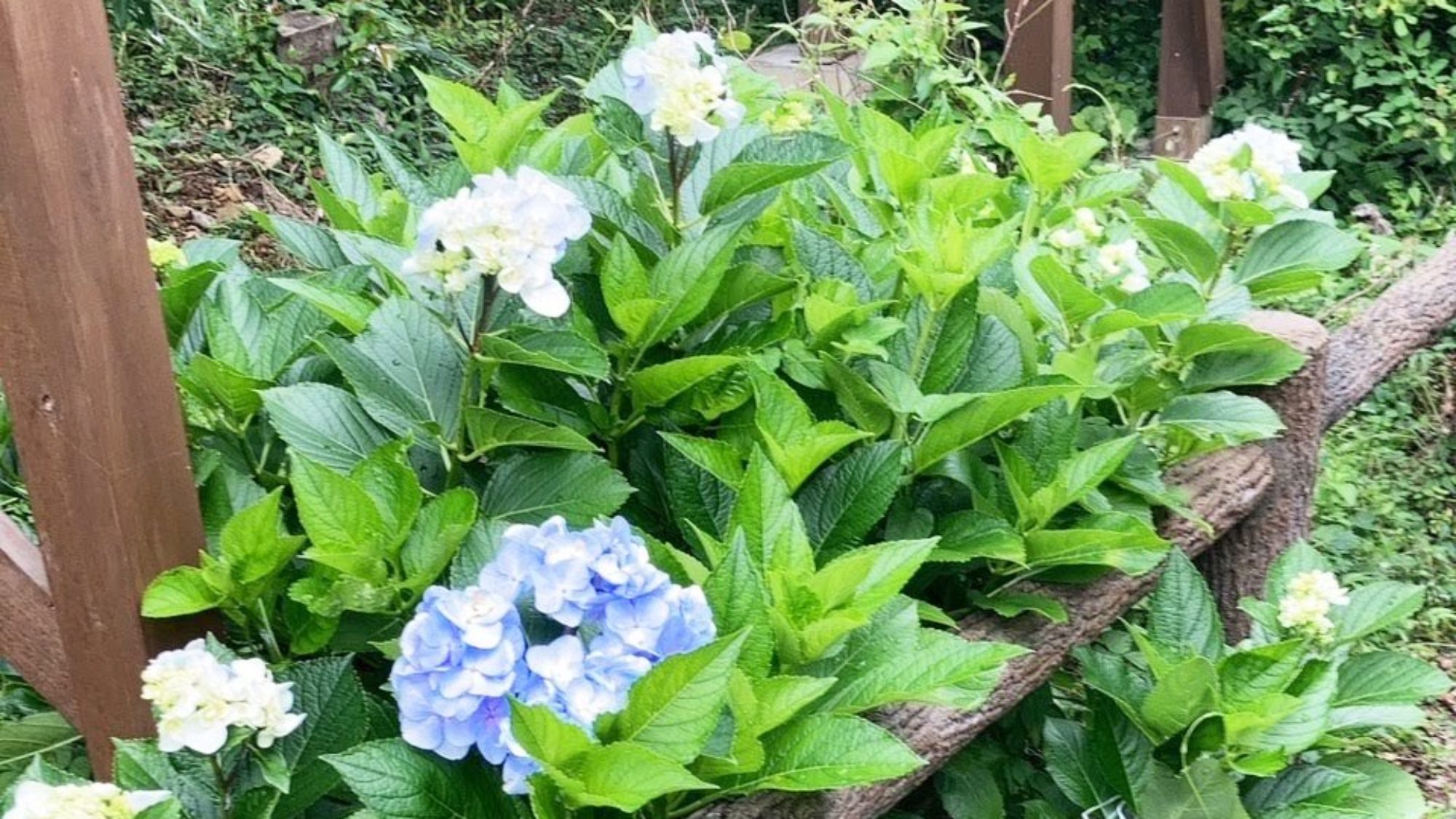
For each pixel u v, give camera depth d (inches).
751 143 80.0
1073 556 77.6
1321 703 77.4
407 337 69.6
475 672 51.4
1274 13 256.1
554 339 65.8
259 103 242.8
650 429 78.0
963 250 77.0
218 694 54.4
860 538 72.5
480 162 85.4
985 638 77.1
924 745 68.5
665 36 73.4
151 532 59.4
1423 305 123.4
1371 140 256.1
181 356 76.2
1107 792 79.0
